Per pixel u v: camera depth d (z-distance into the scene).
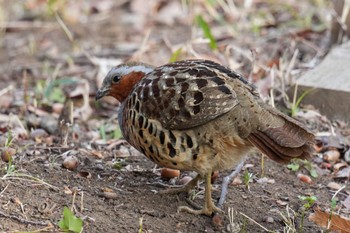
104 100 13.53
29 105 13.06
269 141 8.17
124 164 10.20
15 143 10.68
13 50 17.47
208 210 8.78
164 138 8.48
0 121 12.25
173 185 9.59
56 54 16.86
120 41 17.30
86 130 12.08
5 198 8.59
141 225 8.18
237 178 9.85
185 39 16.41
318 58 14.15
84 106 12.96
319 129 11.38
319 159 10.70
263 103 8.48
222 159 8.53
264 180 9.92
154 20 18.47
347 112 11.60
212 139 8.37
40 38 18.03
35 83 15.00
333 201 9.00
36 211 8.45
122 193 9.17
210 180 8.73
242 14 17.38
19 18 19.16
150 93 8.54
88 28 18.36
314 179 10.16
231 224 8.56
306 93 11.80
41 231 8.07
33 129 11.74
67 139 11.09
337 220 8.57
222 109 8.24
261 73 13.08
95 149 10.86
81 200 8.70
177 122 8.38
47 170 9.56
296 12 17.14
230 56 14.49
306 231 8.77
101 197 8.99
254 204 9.25
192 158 8.51
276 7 17.72
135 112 8.70
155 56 14.87
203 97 8.30
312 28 15.99
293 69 13.45
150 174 9.91
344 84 11.79
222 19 17.39
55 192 8.93
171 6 18.97
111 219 8.50
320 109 11.79
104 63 14.65
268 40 15.73
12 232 7.95
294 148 8.10
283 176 10.13
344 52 13.00
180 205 9.00
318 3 17.25
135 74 9.52
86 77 15.06
